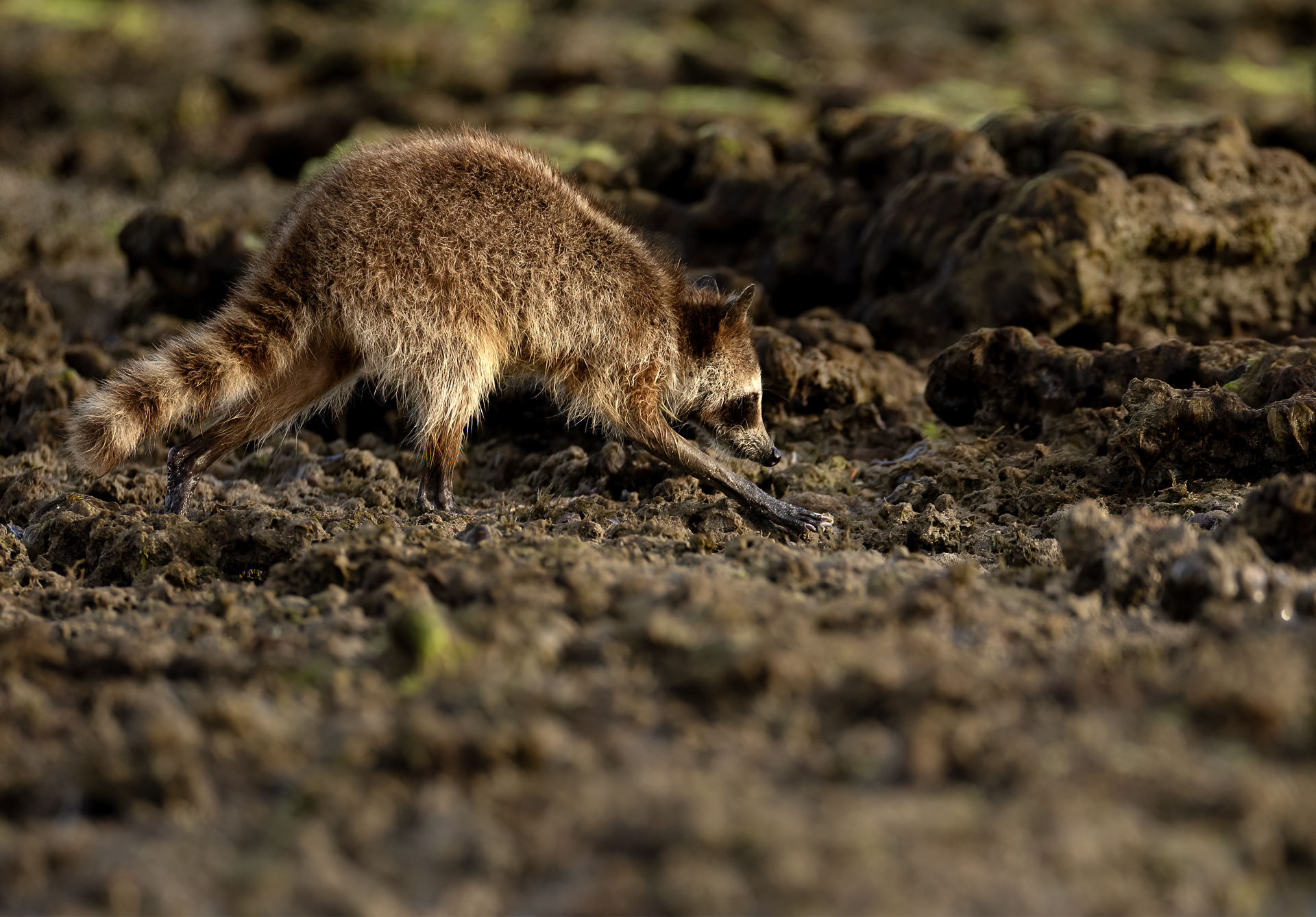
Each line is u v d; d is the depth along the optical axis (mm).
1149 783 5918
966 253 16406
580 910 5211
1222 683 6523
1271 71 42344
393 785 6113
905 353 16828
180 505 12625
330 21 44625
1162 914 5188
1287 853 5586
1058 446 13531
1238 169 16688
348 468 14234
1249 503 9570
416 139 13164
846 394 15516
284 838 5816
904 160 18625
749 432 14172
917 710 6488
